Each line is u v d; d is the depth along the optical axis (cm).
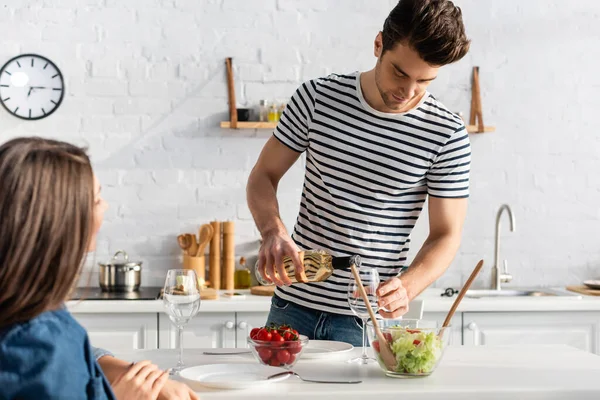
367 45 417
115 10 408
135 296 367
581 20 427
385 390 160
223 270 404
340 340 222
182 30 411
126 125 409
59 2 405
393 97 212
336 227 227
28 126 405
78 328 125
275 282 202
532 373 178
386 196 226
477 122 420
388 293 193
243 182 414
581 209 427
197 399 154
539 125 425
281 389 161
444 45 195
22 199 117
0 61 402
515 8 424
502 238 425
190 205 412
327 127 227
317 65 416
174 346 357
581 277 427
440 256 220
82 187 123
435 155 224
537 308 365
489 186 423
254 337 185
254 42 414
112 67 408
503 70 424
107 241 409
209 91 412
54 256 120
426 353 171
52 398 118
